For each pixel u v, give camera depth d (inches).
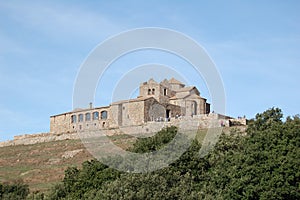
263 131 2910.9
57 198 2834.6
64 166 4709.6
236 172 2672.2
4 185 3464.6
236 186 2596.0
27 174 4539.9
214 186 2699.3
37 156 5349.4
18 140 6373.0
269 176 2596.0
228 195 2605.8
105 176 2738.7
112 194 2230.6
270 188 2568.9
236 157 2763.3
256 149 2748.5
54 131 6186.0
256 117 3307.1
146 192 2239.2
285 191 2556.6
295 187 2586.1
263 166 2623.0
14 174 4633.4
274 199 2554.1
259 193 2581.2
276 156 2647.6
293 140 2751.0
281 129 2822.3
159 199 2241.6
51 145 5728.3
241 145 3085.6
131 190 2242.9
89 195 2527.1
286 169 2593.5
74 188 2824.8
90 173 2815.0
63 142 5738.2
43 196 2930.6
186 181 2549.2
